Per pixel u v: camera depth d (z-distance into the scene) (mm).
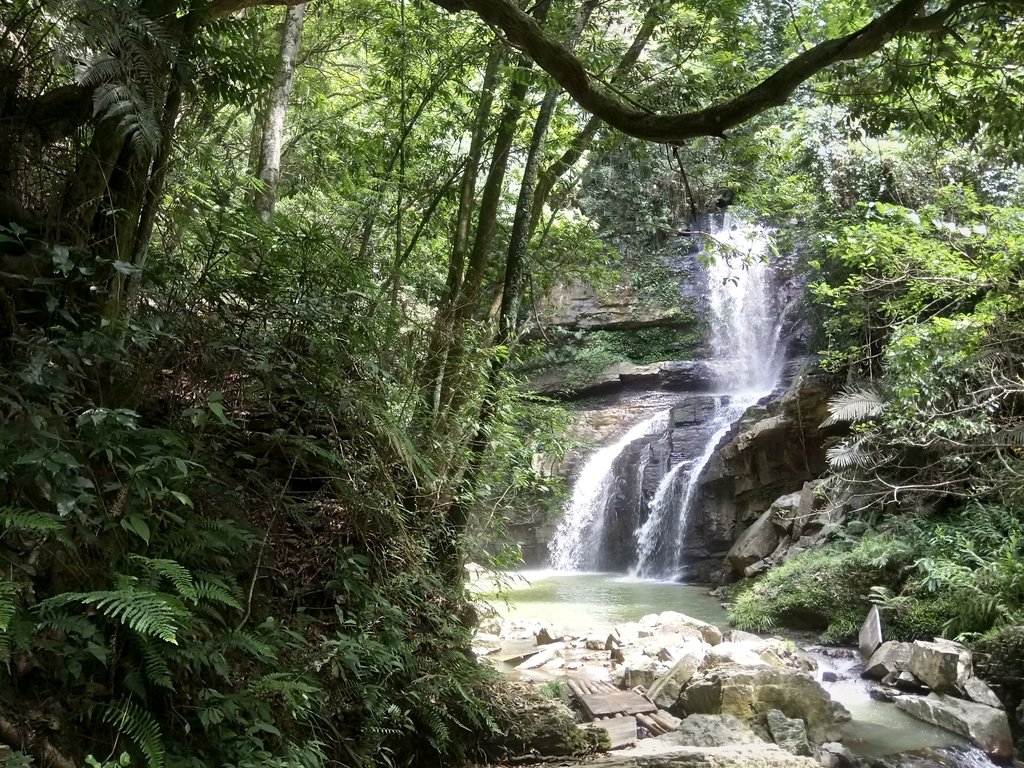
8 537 2461
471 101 6645
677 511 13570
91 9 2824
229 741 2818
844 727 5832
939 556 8266
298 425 4148
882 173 11562
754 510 12555
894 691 6656
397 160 7145
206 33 4027
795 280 16438
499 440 5508
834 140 11703
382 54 7109
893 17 3342
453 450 5039
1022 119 4293
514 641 7594
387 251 6625
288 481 3717
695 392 17688
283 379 3844
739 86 6711
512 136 6199
